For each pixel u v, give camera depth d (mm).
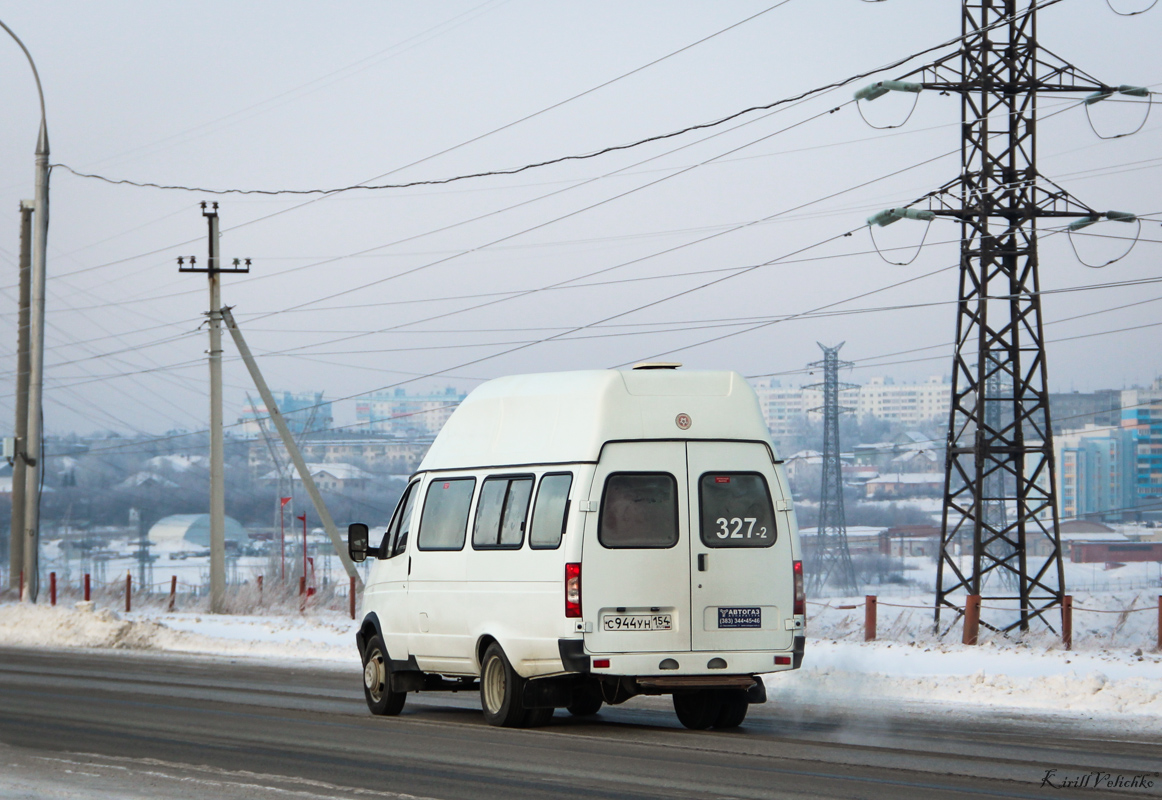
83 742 26188
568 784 20359
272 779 21156
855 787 19906
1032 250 77312
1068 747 24875
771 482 27938
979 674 36438
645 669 26531
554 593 26703
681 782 20484
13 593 98938
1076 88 78250
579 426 27359
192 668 46688
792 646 27500
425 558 30703
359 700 35219
